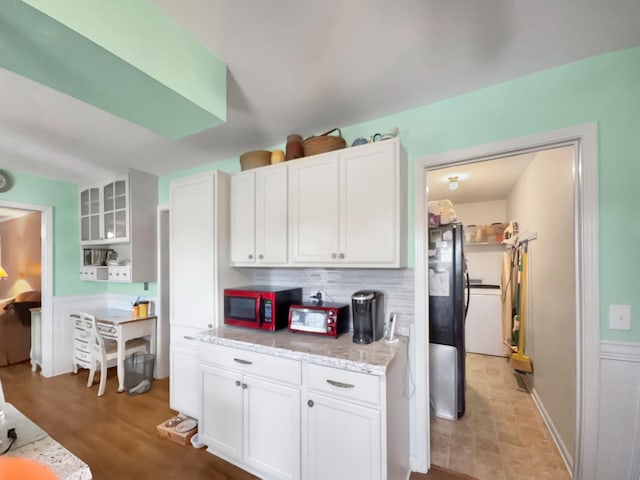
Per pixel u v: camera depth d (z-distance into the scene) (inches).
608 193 57.1
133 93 48.9
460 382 99.1
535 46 55.1
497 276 184.4
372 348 65.6
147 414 101.3
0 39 36.3
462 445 83.7
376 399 54.6
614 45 55.1
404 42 53.4
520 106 64.7
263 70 60.8
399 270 79.0
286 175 82.9
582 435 58.4
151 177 134.0
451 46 54.6
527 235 122.6
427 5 45.5
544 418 95.7
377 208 70.5
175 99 50.7
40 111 74.1
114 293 153.6
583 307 58.7
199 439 79.7
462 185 152.6
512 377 131.3
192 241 93.8
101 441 85.7
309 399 61.9
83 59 40.6
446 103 72.6
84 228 144.6
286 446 64.9
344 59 57.9
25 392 118.6
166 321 134.4
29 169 123.5
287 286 96.7
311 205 79.0
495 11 46.7
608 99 57.5
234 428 72.6
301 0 44.1
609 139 57.3
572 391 74.5
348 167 74.1
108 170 126.3
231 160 112.7
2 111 74.0
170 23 47.6
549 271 94.6
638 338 55.0
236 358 72.4
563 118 60.8
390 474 56.3
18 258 181.0
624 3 45.2
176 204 98.2
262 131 88.8
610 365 56.6
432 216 103.6
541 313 103.3
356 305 70.4
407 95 70.8
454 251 99.7
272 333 79.5
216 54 55.7
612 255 56.7
